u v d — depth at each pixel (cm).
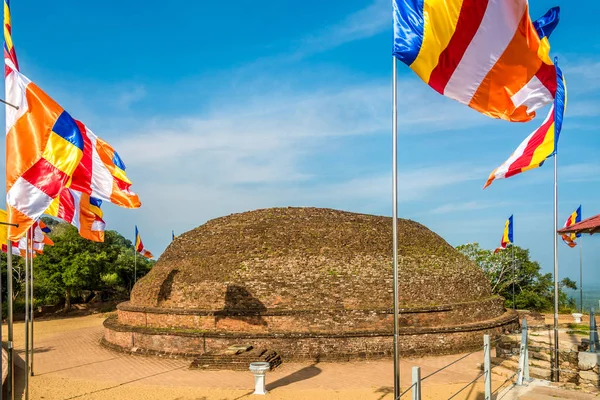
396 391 1052
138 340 2709
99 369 2353
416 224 3341
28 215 1209
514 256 5256
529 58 1124
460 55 1116
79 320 4656
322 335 2441
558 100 1600
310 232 2923
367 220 3108
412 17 1088
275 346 2445
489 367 1230
